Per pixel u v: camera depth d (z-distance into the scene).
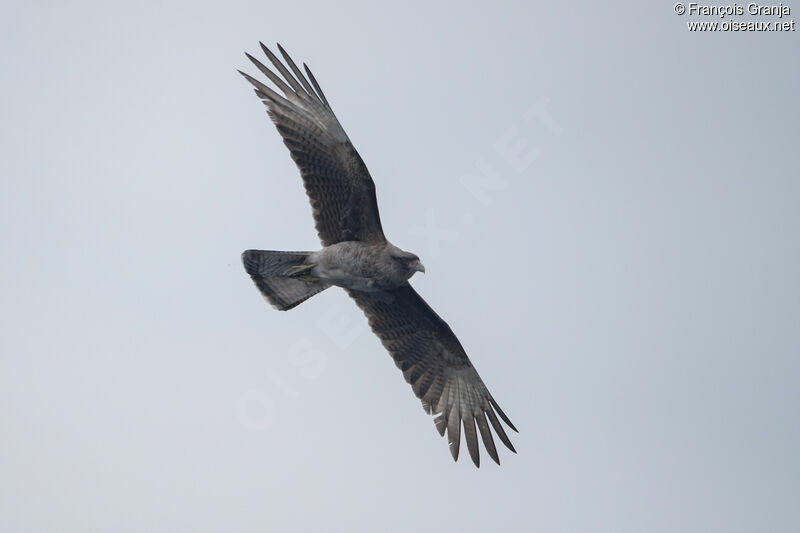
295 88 15.02
